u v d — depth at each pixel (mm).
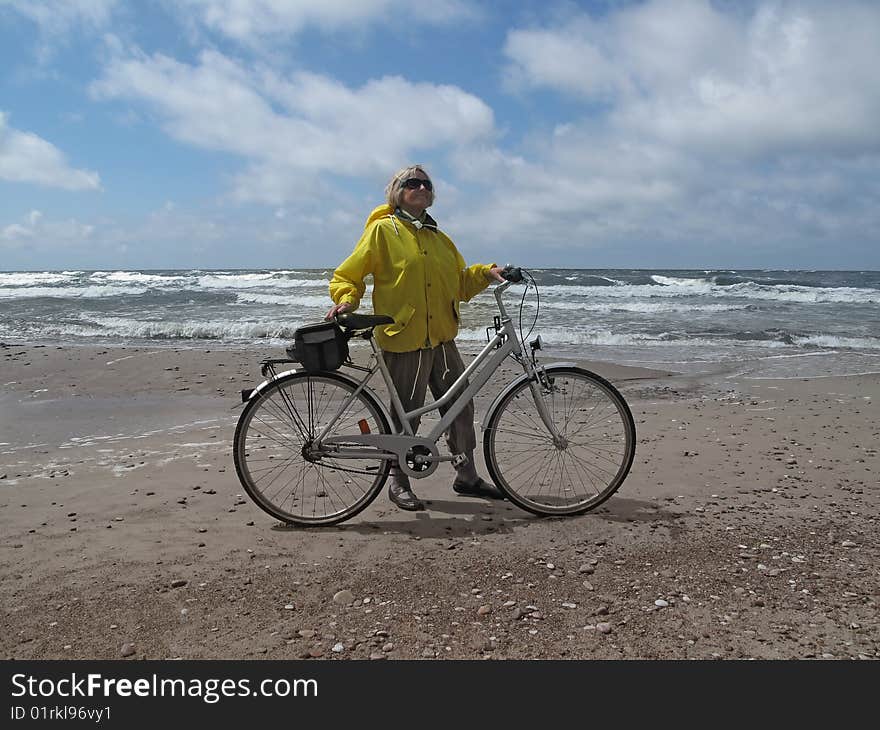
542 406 3783
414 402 3674
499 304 3707
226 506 3721
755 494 3951
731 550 3133
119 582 2756
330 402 3598
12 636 2338
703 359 9969
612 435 5285
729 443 5102
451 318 3725
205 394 7078
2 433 5477
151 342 11750
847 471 4422
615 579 2828
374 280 3645
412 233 3621
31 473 4367
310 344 3369
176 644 2309
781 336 12250
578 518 3564
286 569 2906
